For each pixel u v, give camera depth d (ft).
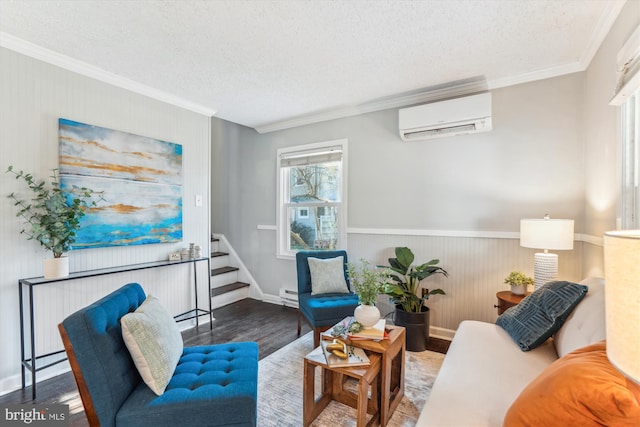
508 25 6.13
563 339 5.09
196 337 9.57
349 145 11.30
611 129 6.04
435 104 8.98
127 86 8.74
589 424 2.64
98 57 7.43
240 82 8.87
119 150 8.55
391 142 10.43
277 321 10.96
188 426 4.08
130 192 8.79
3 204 6.62
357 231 11.11
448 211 9.46
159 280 9.66
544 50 7.08
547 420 2.84
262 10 5.66
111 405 3.98
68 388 6.75
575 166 7.79
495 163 8.79
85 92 7.92
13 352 6.73
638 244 1.83
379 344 5.54
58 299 7.43
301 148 12.41
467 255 9.16
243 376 4.74
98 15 5.81
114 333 4.40
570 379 2.82
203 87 9.23
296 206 12.85
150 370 4.32
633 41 4.81
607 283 2.07
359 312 6.08
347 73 8.29
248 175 14.16
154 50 7.11
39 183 7.10
